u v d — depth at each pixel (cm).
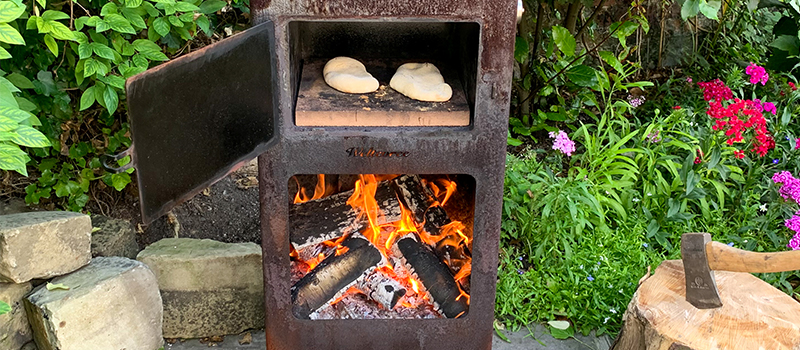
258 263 142
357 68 122
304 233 132
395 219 134
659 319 116
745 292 123
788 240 170
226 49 93
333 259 132
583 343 144
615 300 150
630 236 166
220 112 96
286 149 109
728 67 235
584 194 163
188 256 138
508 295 153
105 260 133
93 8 141
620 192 183
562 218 168
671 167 180
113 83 130
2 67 138
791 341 110
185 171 95
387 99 114
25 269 119
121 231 147
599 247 162
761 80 189
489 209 115
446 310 132
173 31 150
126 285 127
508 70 104
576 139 213
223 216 170
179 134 92
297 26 120
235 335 145
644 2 231
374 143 108
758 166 183
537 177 166
